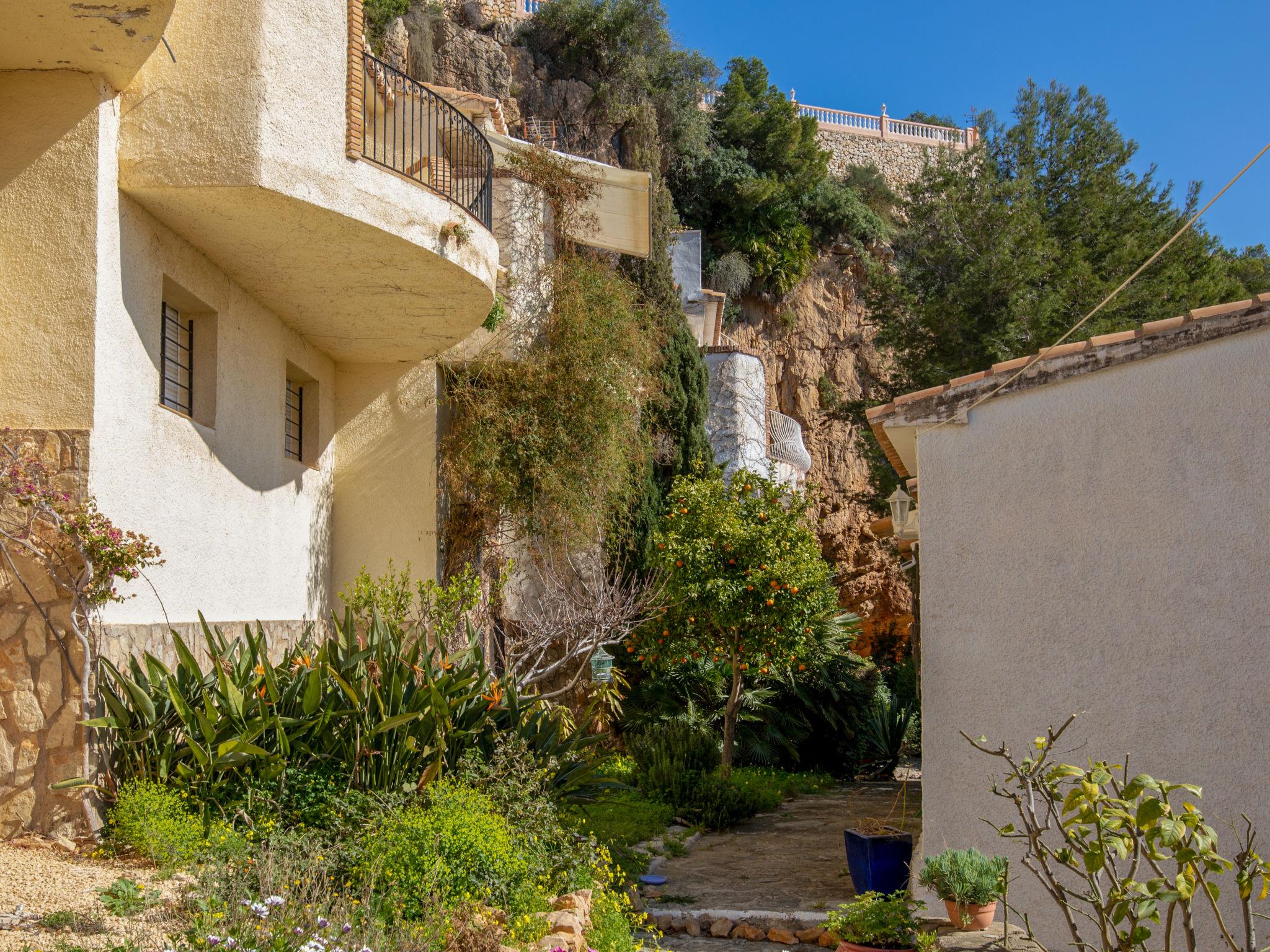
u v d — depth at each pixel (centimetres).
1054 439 753
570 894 684
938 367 2262
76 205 743
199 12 800
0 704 689
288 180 806
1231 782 672
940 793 754
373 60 996
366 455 1321
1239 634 681
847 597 3253
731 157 3475
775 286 3416
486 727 841
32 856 632
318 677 721
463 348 1368
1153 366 726
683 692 1661
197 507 896
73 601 696
